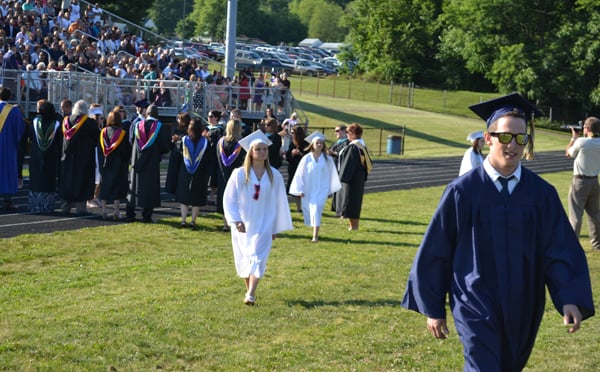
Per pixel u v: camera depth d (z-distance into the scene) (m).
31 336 6.98
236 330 7.47
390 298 8.96
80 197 14.24
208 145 13.53
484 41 62.84
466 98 65.38
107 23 34.34
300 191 12.95
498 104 4.96
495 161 4.83
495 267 4.70
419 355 6.88
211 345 6.97
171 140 14.20
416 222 15.79
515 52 59.62
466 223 4.80
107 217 14.31
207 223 14.20
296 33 138.50
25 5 29.81
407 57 75.00
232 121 13.30
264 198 8.57
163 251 11.53
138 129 13.59
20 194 16.81
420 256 4.88
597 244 12.85
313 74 80.38
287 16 139.62
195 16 142.12
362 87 67.31
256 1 133.00
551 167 34.41
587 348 7.29
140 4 61.91
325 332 7.52
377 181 24.47
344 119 46.50
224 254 11.43
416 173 27.73
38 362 6.28
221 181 13.33
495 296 4.70
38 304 8.21
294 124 21.83
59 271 9.91
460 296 4.73
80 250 11.29
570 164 36.56
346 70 80.81
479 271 4.71
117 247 11.64
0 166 14.37
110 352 6.61
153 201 13.80
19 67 23.92
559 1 60.53
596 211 12.80
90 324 7.44
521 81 59.84
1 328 7.21
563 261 4.68
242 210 8.57
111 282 9.36
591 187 12.66
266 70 73.06
